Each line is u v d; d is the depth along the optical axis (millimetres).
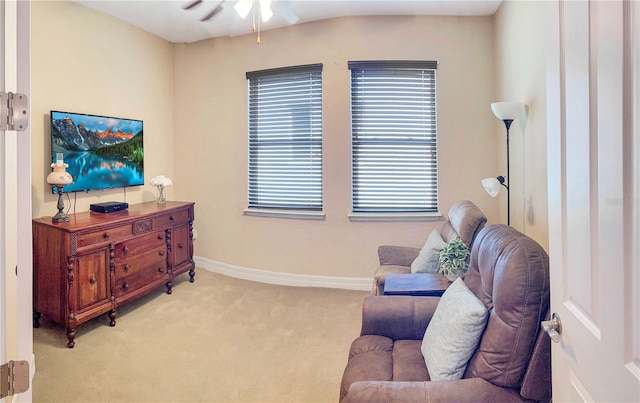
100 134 3338
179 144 4281
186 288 3680
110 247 2830
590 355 803
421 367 1532
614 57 679
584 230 832
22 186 1297
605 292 730
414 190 3617
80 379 2119
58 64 3055
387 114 3592
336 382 2094
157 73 4047
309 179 3777
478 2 3209
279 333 2707
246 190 3984
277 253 3883
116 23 3549
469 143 3488
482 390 1206
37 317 2773
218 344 2541
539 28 2521
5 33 1174
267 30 3789
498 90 3318
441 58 3479
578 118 854
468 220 2383
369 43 3518
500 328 1251
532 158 2668
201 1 3199
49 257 2619
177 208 3590
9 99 1164
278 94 3824
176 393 1996
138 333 2707
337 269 3713
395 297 1977
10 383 1148
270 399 1946
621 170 665
